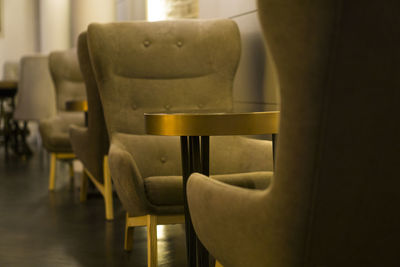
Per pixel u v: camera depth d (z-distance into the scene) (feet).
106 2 21.66
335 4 3.31
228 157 8.47
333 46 3.37
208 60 9.27
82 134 11.00
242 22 10.99
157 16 17.19
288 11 3.46
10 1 30.14
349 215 3.69
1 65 29.96
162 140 8.64
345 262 3.80
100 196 13.48
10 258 8.31
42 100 19.70
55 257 8.34
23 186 15.12
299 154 3.59
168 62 9.16
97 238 9.46
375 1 3.35
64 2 27.43
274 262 3.91
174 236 9.60
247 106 10.93
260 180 7.23
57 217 11.19
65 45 27.58
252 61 10.64
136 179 6.98
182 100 9.16
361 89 3.46
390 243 3.83
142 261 8.05
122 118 8.79
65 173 17.61
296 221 3.71
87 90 10.48
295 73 3.50
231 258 4.39
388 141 3.62
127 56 9.00
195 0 13.94
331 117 3.48
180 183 7.04
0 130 25.62
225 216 4.30
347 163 3.58
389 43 3.44
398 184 3.73
